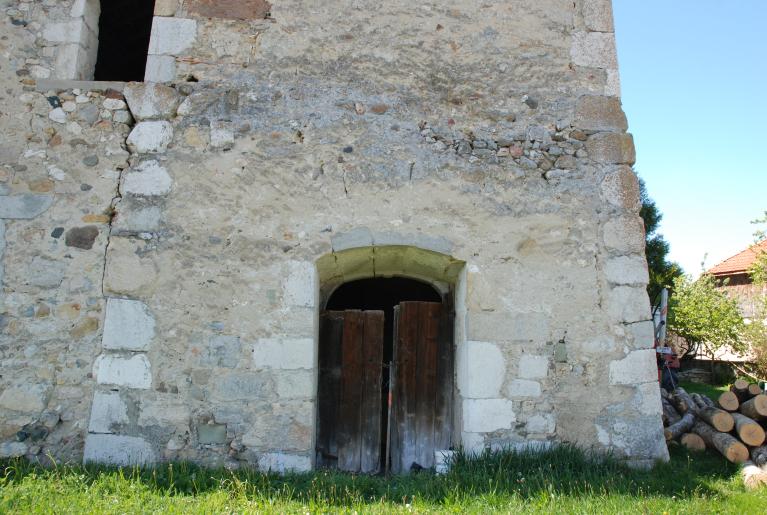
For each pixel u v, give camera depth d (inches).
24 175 167.5
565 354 169.0
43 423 156.0
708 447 193.9
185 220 166.7
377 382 188.2
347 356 189.3
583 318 171.5
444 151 177.0
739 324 524.1
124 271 163.0
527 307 170.9
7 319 160.1
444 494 138.5
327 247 168.4
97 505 119.9
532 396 166.2
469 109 181.3
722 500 143.0
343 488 141.3
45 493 126.3
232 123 172.9
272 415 159.0
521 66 185.2
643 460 165.3
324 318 191.6
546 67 185.8
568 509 126.6
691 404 219.1
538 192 177.3
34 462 152.9
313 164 172.4
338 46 180.7
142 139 170.4
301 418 159.5
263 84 176.4
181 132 171.5
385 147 175.3
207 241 166.1
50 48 175.6
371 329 191.2
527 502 132.1
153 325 161.0
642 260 175.8
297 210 169.5
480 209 174.7
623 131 183.9
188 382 159.0
